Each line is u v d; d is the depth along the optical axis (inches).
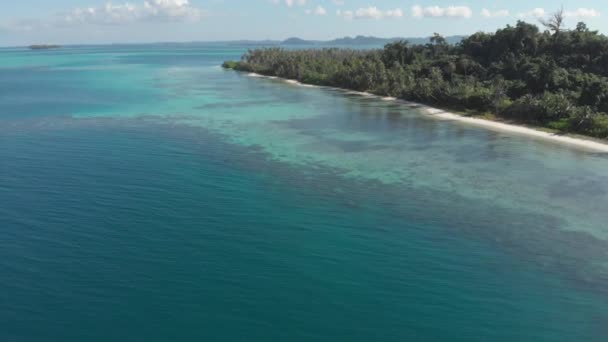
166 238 1249.4
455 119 3011.8
